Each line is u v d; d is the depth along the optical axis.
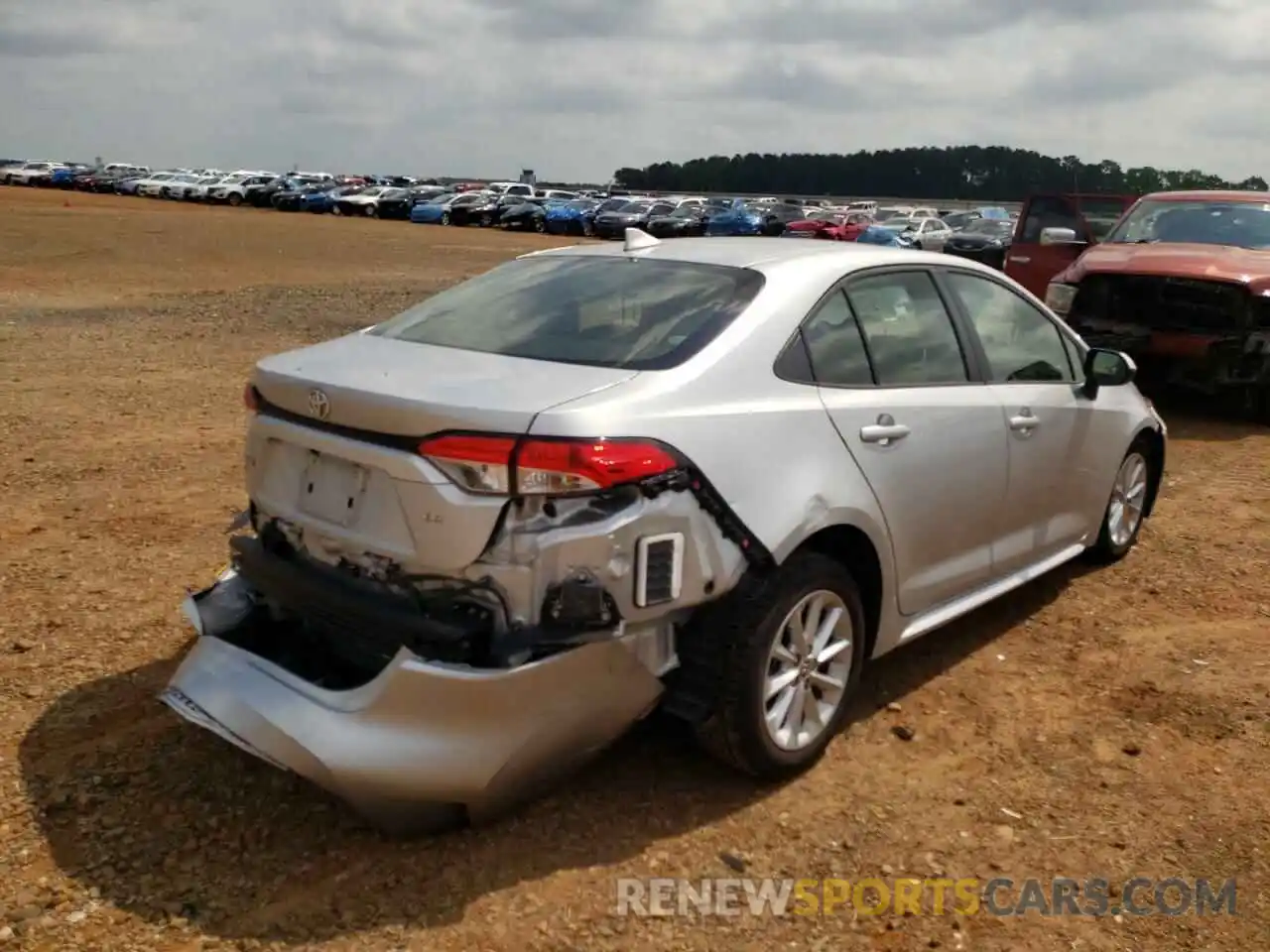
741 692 3.54
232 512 6.44
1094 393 5.41
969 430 4.45
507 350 3.74
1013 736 4.24
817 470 3.73
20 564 5.54
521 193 56.78
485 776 3.19
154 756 3.87
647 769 3.89
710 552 3.40
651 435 3.27
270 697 3.35
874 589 4.13
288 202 55.03
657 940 3.07
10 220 34.25
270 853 3.38
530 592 3.17
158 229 33.81
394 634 3.26
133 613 5.00
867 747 4.12
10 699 4.21
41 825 3.46
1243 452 8.71
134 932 3.03
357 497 3.40
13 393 9.55
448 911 3.15
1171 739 4.23
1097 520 5.65
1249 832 3.65
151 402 9.38
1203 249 9.97
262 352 12.23
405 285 20.73
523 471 3.11
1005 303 5.01
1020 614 5.40
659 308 3.86
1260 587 5.77
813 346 3.92
